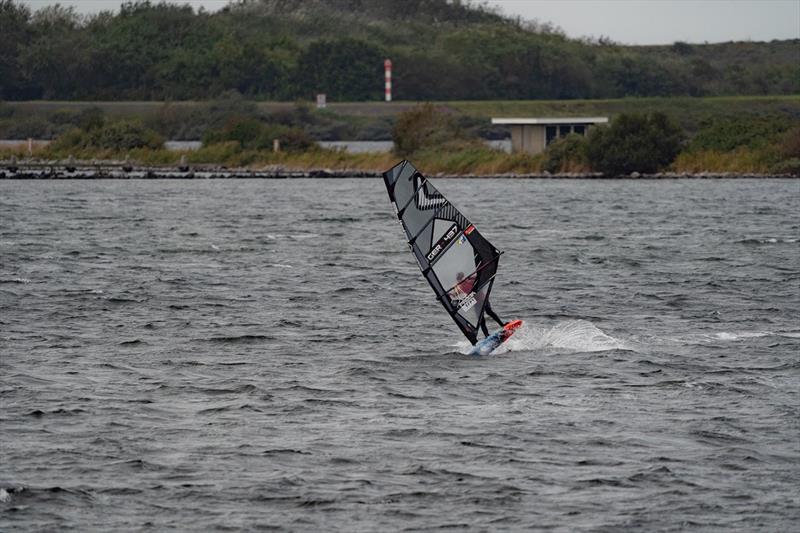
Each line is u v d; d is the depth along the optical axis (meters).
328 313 104.75
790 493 55.88
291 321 100.56
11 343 90.50
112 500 55.28
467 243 85.12
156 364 83.25
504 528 52.12
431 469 59.25
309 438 64.38
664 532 51.66
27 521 52.88
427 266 84.62
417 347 88.94
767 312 105.25
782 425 66.38
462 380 77.50
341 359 84.62
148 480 57.78
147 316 103.25
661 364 81.44
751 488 56.53
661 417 68.12
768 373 79.06
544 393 73.88
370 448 62.56
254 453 61.78
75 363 83.31
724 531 51.75
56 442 63.59
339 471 59.03
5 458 60.81
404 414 69.19
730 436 64.38
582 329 93.75
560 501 55.12
